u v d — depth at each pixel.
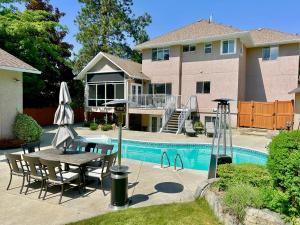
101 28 34.59
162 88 23.48
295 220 3.92
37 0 26.81
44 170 6.00
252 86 22.25
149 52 23.98
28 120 12.84
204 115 21.69
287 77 20.58
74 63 34.25
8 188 6.45
